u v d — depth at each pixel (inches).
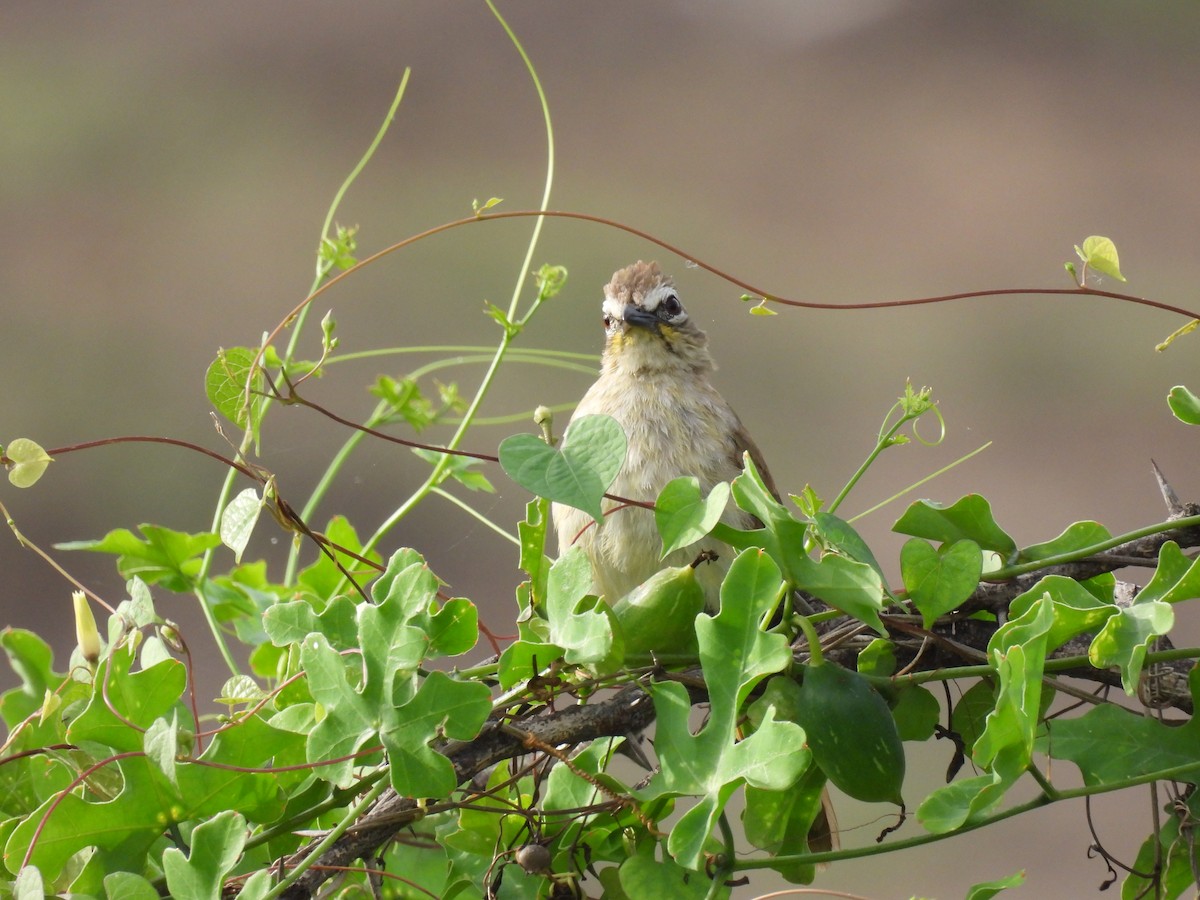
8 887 154.8
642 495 288.8
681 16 1031.6
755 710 158.2
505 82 960.9
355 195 846.5
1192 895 176.4
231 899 157.2
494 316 228.1
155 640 175.2
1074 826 468.4
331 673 150.9
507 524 573.6
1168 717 180.9
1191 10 932.0
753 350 731.4
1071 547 181.9
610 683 163.8
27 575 603.5
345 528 229.1
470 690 149.3
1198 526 179.5
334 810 165.2
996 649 150.9
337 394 629.6
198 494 654.5
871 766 155.1
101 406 696.4
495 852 174.1
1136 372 706.8
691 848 143.8
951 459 660.1
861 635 179.3
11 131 862.5
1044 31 982.4
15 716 199.8
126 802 155.3
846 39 1012.5
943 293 768.3
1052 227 818.8
